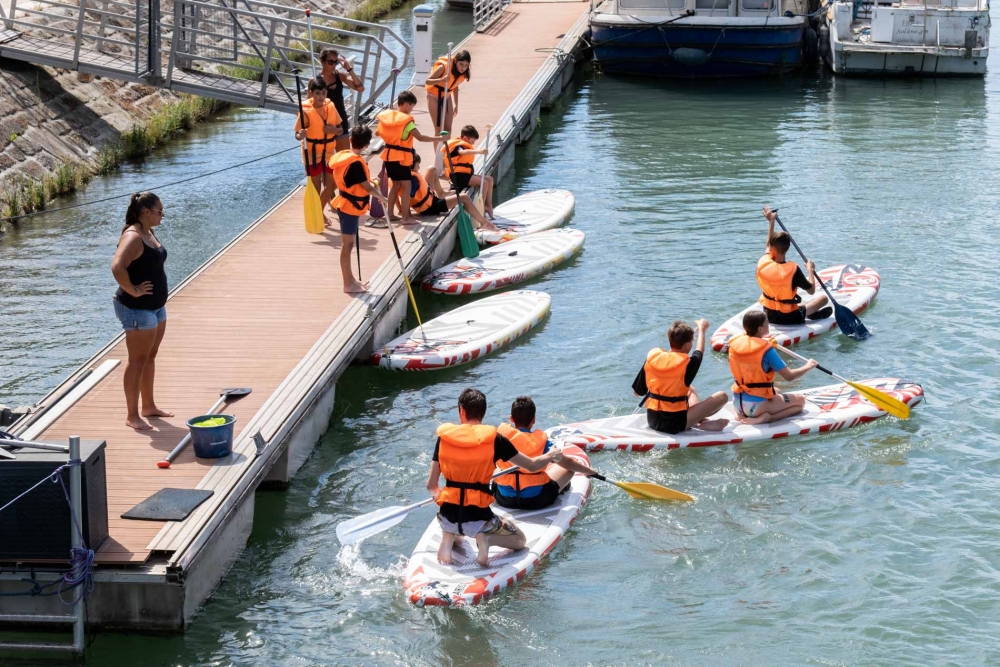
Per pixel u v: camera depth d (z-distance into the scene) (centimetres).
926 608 782
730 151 2084
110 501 806
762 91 2611
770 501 923
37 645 739
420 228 1470
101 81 2177
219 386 1003
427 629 771
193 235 1644
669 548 862
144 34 2331
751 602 795
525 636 762
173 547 750
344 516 919
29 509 713
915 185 1823
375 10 3588
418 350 1205
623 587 814
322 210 1388
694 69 2741
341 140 1552
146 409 937
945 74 2697
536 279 1462
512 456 822
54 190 1798
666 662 733
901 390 1077
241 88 2000
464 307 1338
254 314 1173
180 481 837
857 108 2400
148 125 2173
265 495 949
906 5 2780
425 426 1074
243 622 777
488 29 2958
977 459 982
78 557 714
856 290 1345
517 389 1141
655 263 1502
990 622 767
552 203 1753
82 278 1452
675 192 1838
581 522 897
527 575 823
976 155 2006
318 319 1161
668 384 1000
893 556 844
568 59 2628
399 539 884
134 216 862
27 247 1566
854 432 1034
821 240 1567
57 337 1269
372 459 1012
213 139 2236
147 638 753
